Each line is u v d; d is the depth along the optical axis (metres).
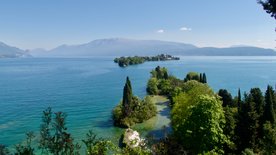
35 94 167.25
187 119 52.78
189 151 48.56
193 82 121.44
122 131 88.44
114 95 164.88
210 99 51.81
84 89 187.00
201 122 50.12
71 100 148.62
